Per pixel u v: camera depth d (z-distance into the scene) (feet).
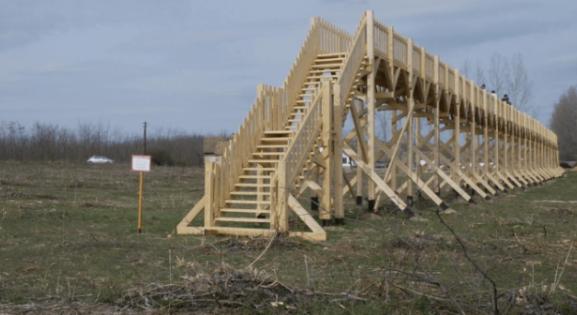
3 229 40.70
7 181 86.89
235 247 33.24
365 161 52.70
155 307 19.71
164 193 81.87
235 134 42.55
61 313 19.34
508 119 105.50
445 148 81.51
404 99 63.05
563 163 244.63
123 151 189.98
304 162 41.27
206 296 20.12
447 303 19.07
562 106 300.81
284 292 20.56
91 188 86.22
